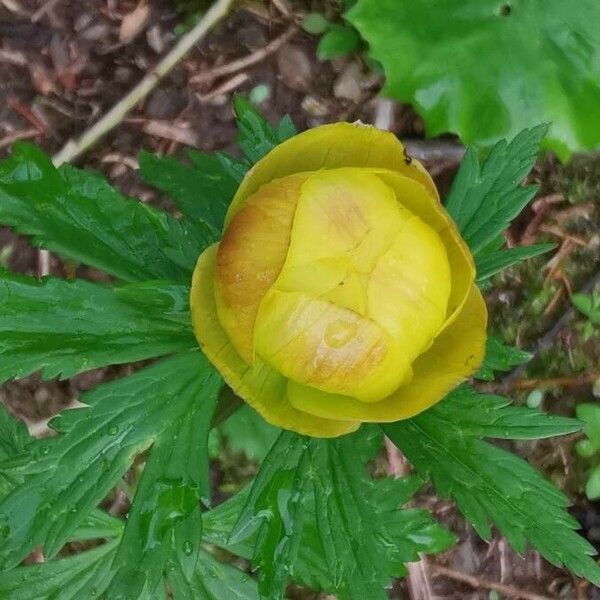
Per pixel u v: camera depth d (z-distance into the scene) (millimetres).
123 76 243
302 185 139
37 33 243
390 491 198
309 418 147
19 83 242
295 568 190
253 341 142
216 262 144
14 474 156
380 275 138
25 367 154
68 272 236
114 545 198
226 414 176
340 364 138
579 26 231
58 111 242
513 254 168
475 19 232
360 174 140
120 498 233
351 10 231
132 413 156
